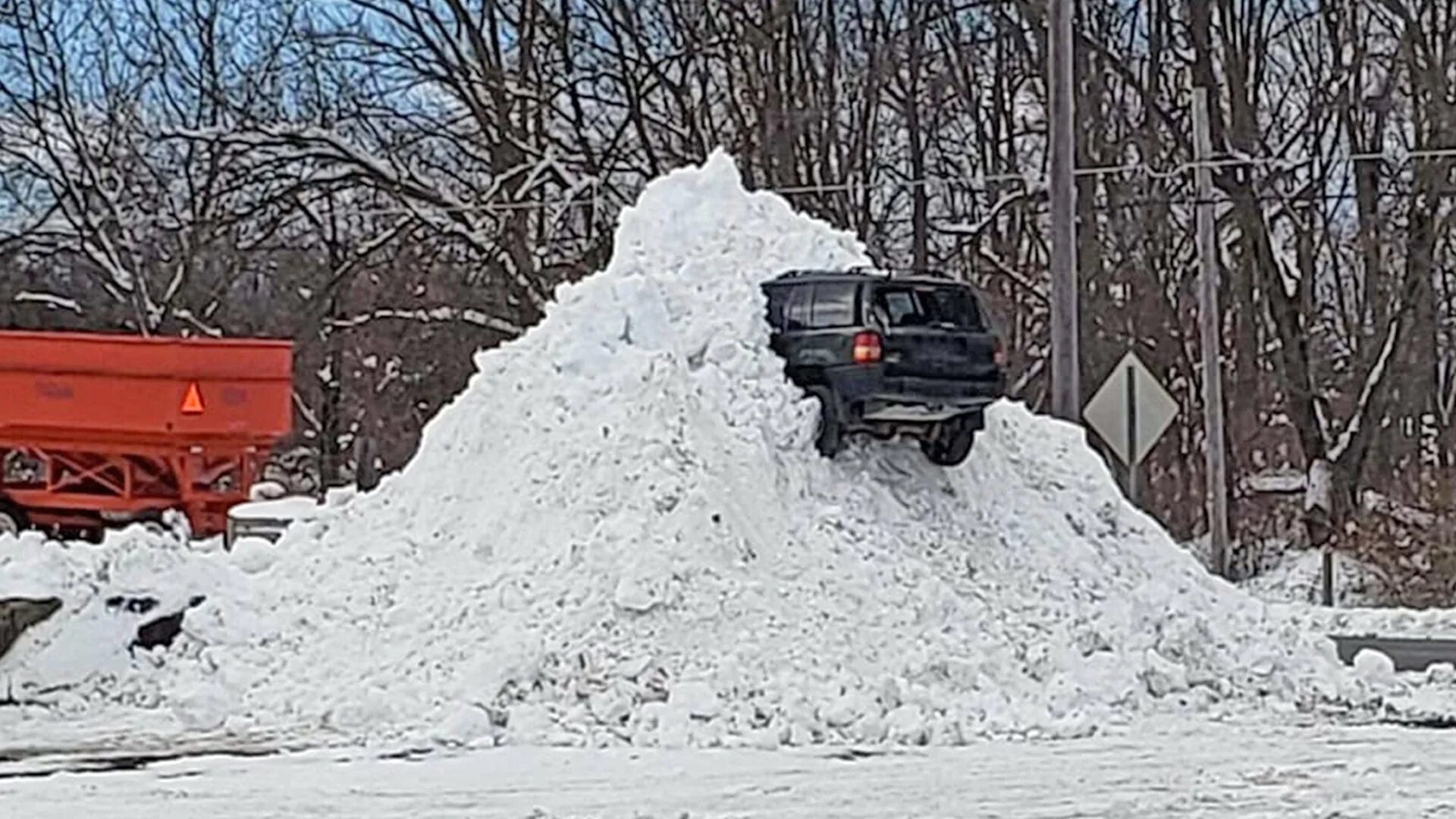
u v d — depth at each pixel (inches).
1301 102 1658.5
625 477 623.2
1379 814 425.7
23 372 988.6
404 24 1726.1
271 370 997.8
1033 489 698.8
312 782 470.0
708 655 573.6
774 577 603.5
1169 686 624.4
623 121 1717.5
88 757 514.9
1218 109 1574.8
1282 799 447.8
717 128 1702.8
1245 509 1566.2
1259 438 1664.6
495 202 1652.3
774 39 1649.9
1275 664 657.0
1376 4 1584.6
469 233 1656.0
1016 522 673.6
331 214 1756.9
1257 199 1553.9
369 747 531.5
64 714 589.0
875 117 1707.7
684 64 1686.8
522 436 660.1
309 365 1935.3
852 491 648.4
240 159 1684.3
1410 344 1565.0
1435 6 1531.7
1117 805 438.6
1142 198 1609.3
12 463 1005.8
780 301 682.2
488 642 588.1
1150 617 654.5
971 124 1734.7
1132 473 846.5
